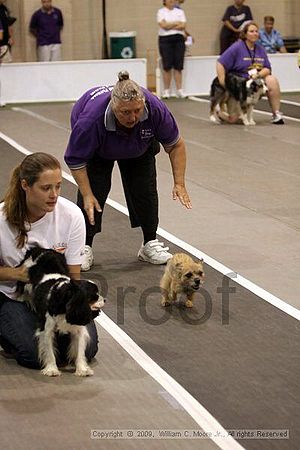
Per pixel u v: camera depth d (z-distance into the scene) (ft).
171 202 44.52
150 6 104.53
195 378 23.56
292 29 108.27
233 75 72.33
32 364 23.75
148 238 34.37
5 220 23.80
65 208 24.40
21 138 65.67
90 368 23.90
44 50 96.07
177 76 92.48
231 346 25.89
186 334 26.84
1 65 87.04
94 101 30.68
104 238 37.83
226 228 39.32
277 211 42.47
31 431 20.33
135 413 21.30
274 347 25.79
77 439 19.94
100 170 32.55
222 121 74.33
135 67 91.56
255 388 22.91
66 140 64.54
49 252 23.27
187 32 101.50
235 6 102.12
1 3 89.30
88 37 103.30
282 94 95.25
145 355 25.13
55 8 95.96
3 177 50.57
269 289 30.94
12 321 23.81
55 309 22.33
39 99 89.15
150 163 33.47
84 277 32.32
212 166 54.39
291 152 59.21
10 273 23.39
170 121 31.07
